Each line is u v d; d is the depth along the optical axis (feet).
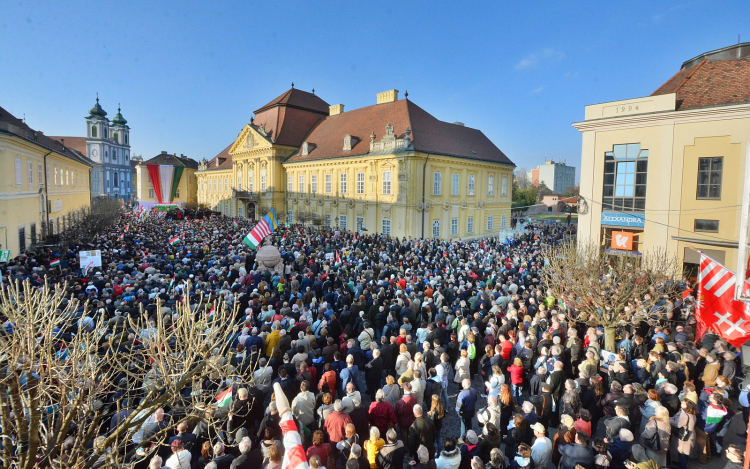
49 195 132.67
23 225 104.99
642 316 45.29
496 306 49.16
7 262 69.51
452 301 57.00
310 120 207.82
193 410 21.89
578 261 52.13
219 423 27.61
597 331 42.01
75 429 23.45
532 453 24.50
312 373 34.65
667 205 74.95
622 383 33.45
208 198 273.54
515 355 40.19
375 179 152.66
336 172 168.55
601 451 23.77
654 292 46.24
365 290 56.44
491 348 39.45
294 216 190.08
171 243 95.71
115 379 30.42
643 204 77.97
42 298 19.97
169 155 330.34
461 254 97.66
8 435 16.12
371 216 155.02
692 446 29.14
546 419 30.83
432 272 72.23
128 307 44.06
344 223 166.81
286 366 34.78
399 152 140.97
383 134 155.33
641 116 76.59
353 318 49.52
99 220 137.49
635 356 40.96
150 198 322.75
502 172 179.52
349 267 74.59
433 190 147.84
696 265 72.54
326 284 61.93
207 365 21.62
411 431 27.66
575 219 255.50
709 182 71.00
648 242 77.41
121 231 126.62
